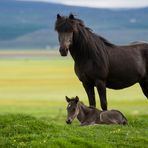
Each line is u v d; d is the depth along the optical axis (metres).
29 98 67.50
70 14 17.73
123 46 19.20
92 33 18.41
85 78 18.34
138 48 19.39
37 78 106.56
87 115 18.23
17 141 15.01
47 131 16.00
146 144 15.41
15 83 96.00
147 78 19.55
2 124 16.36
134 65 18.88
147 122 18.88
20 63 184.00
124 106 53.75
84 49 17.98
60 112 40.56
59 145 14.68
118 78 18.75
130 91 79.00
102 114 17.94
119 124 17.89
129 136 15.98
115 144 15.23
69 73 121.81
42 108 50.84
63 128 16.59
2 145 14.70
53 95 71.50
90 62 18.05
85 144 14.90
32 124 16.28
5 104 58.34
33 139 15.16
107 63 18.33
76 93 73.31
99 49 18.20
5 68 148.50
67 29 17.44
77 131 16.27
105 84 18.53
